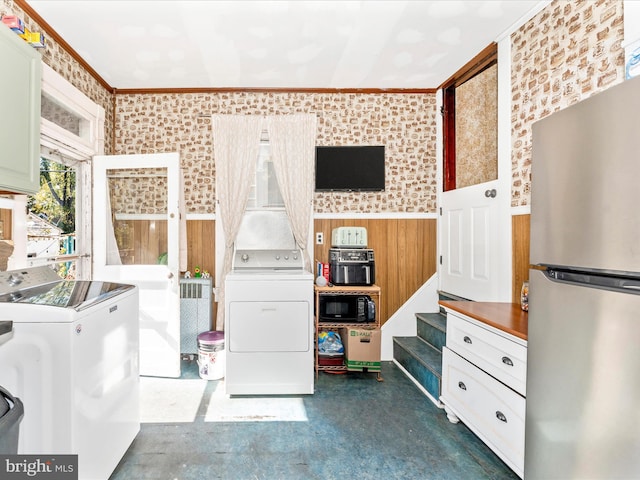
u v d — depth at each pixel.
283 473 1.60
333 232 2.92
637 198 0.85
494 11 2.03
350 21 2.08
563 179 1.08
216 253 2.96
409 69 2.71
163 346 2.63
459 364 1.94
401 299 3.11
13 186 1.54
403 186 3.09
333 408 2.20
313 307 2.46
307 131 2.89
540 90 2.01
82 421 1.30
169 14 1.99
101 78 2.76
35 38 1.69
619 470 0.89
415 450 1.78
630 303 0.86
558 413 1.10
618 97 0.89
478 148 2.68
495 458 1.72
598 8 1.66
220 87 2.97
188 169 3.00
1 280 1.53
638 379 0.84
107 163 2.63
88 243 2.65
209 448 1.78
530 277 1.24
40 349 1.23
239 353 2.33
